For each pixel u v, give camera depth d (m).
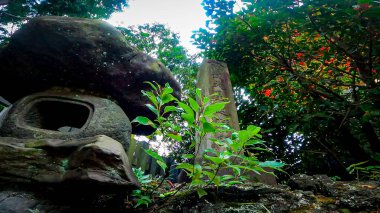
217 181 1.59
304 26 3.19
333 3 2.88
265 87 4.55
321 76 4.00
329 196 1.67
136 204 1.77
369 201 1.50
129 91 2.90
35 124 2.46
